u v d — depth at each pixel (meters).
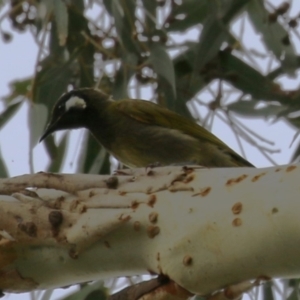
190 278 6.32
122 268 6.88
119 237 6.70
